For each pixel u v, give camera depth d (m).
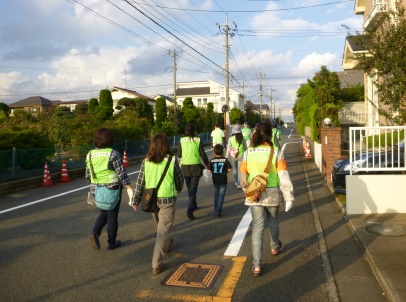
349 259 4.58
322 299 3.57
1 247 5.30
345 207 6.84
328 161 9.75
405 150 6.19
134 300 3.63
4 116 19.50
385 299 3.54
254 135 4.31
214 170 6.66
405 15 8.20
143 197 4.29
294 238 5.46
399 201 6.28
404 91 7.09
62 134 19.70
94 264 4.59
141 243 5.38
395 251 4.52
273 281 4.00
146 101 36.97
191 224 6.32
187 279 4.09
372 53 7.33
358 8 18.80
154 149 4.34
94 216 7.10
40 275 4.27
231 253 4.88
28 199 9.12
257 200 4.11
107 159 4.80
